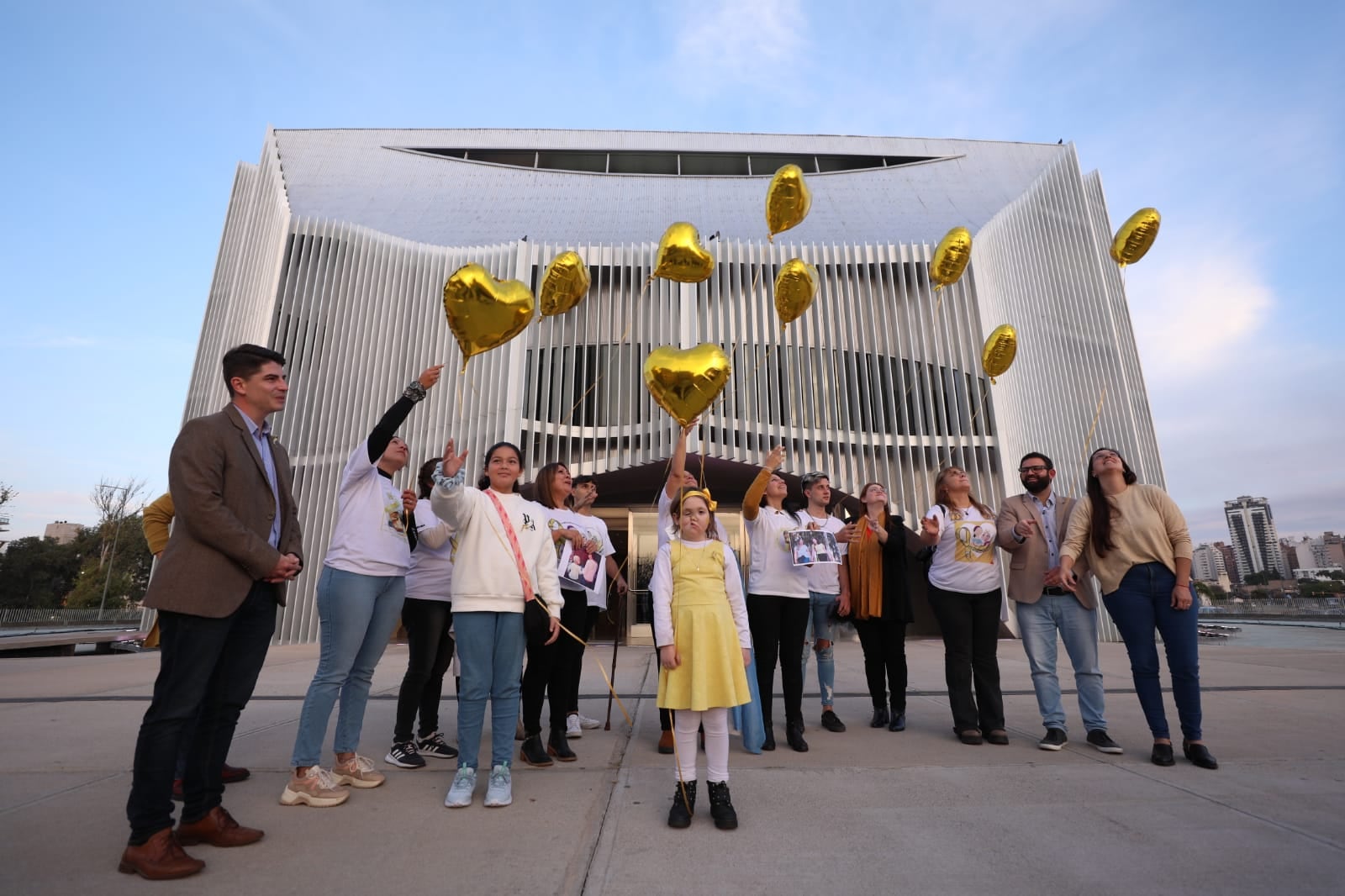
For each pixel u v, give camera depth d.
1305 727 3.96
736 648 2.59
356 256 13.34
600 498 14.12
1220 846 2.21
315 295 13.16
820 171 19.88
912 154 19.80
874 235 16.44
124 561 41.41
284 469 2.67
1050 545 3.78
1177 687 3.27
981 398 12.97
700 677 2.48
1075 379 12.87
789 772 3.14
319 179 17.41
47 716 4.48
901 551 4.24
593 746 3.72
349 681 2.96
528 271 12.84
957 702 3.78
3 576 38.72
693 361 3.32
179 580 2.12
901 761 3.34
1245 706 4.62
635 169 20.00
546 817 2.52
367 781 2.89
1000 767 3.20
